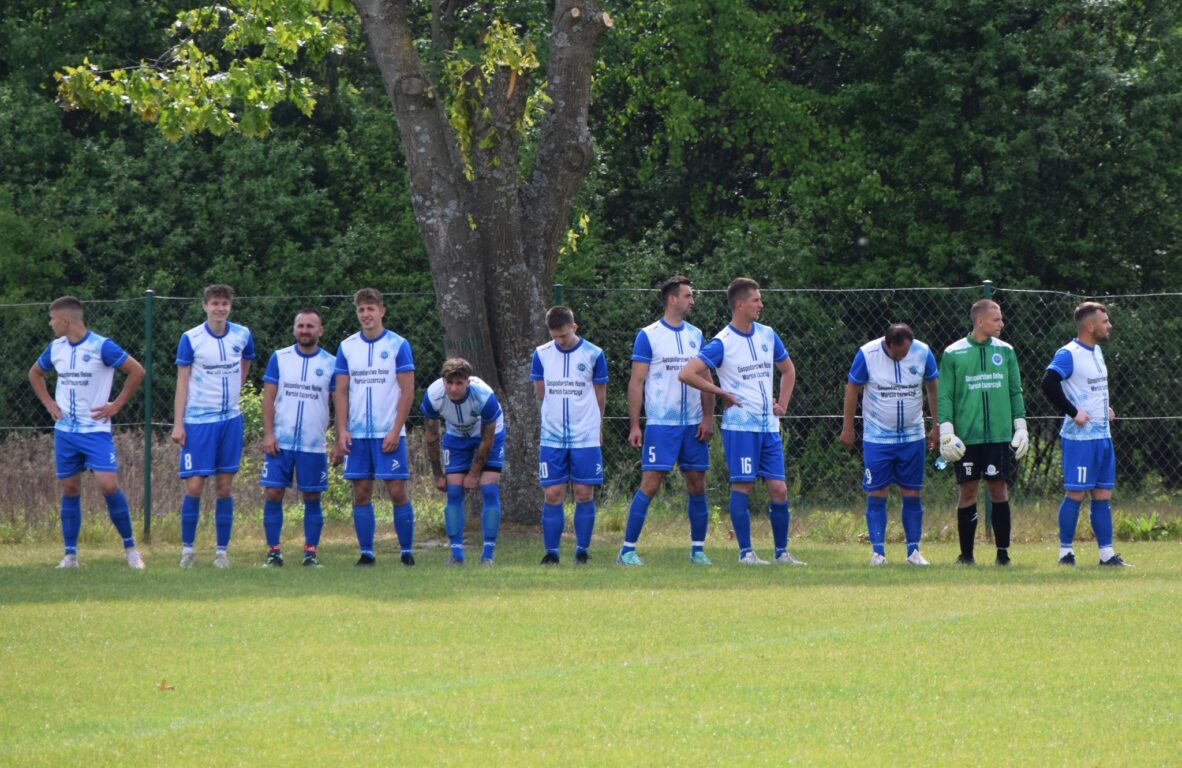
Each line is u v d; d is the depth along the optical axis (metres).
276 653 26.80
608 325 73.88
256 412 67.69
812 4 123.00
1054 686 23.69
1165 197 112.56
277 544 46.12
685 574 41.19
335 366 46.09
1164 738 20.17
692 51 116.81
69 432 44.97
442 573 41.62
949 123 109.62
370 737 20.14
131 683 23.94
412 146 56.53
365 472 45.72
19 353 82.38
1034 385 77.19
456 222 56.56
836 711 21.83
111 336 81.12
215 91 64.44
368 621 30.77
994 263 107.31
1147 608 32.91
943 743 19.86
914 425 46.00
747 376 45.78
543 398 46.31
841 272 112.06
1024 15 110.75
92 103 63.84
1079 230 114.31
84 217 109.75
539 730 20.58
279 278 110.38
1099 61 109.75
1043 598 34.88
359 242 113.81
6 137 112.44
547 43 110.00
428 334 72.00
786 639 28.34
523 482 57.75
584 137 58.91
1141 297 77.75
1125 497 75.19
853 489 75.94
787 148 117.25
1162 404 77.62
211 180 115.38
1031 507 61.50
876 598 34.78
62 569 44.09
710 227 120.00
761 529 61.16
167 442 62.94
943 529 56.88
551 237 58.84
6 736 20.27
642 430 73.75
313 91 112.81
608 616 31.50
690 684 23.84
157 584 38.69
